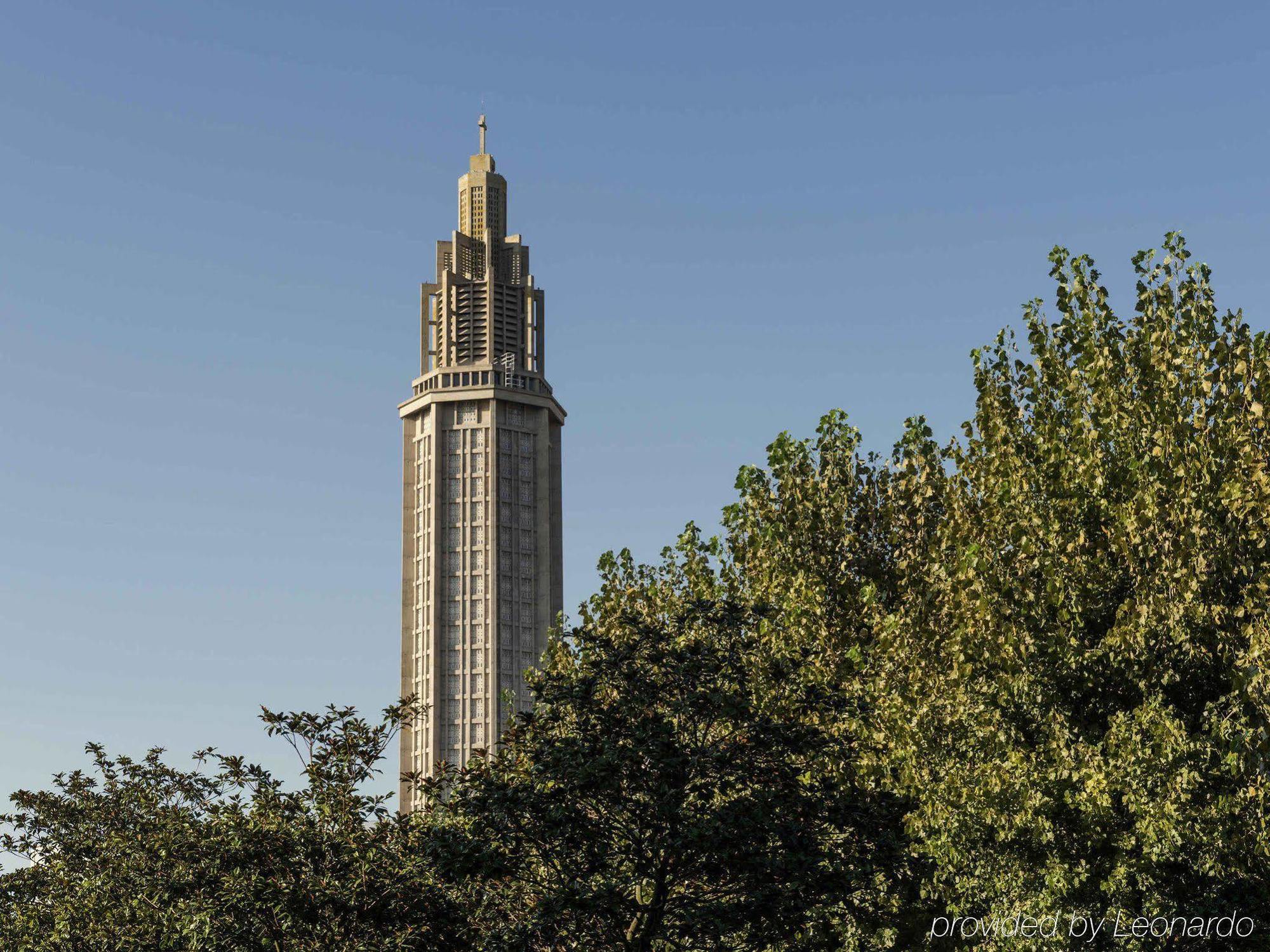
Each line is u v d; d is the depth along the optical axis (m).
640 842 27.12
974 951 27.66
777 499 35.66
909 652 29.81
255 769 31.25
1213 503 24.58
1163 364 25.59
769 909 27.11
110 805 38.56
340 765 30.88
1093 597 26.00
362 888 29.39
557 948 28.56
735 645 28.94
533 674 29.89
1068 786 25.58
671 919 28.52
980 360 29.02
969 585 27.05
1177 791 23.64
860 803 28.14
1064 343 27.89
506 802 27.30
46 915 38.25
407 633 193.75
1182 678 24.95
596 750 27.23
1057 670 25.97
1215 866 24.25
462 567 193.25
